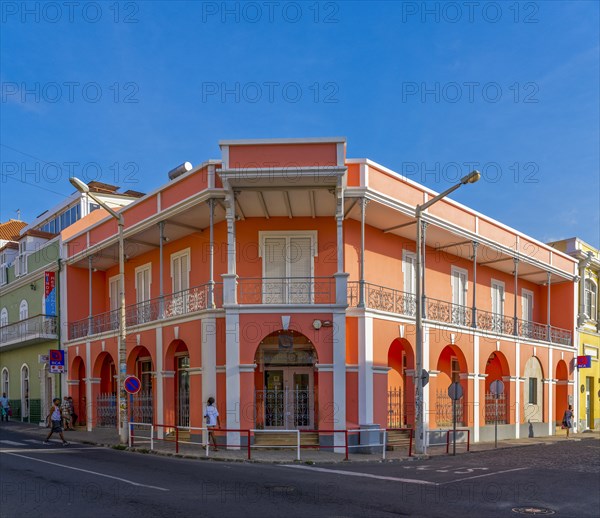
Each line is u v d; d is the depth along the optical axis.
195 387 20.31
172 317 21.59
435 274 25.61
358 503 10.36
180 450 18.73
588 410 34.94
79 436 24.36
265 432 18.47
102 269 30.41
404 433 21.64
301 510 9.73
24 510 9.63
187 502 10.24
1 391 37.66
